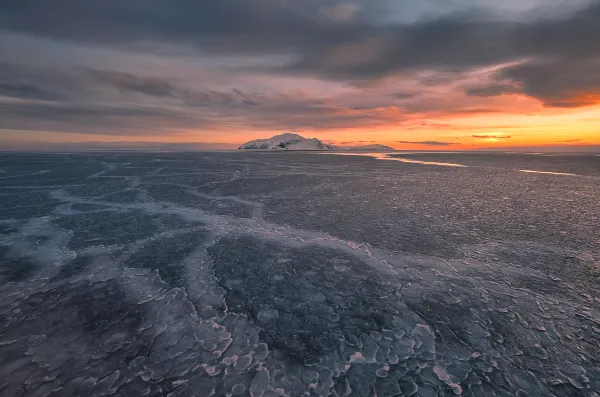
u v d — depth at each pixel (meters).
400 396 4.25
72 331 5.65
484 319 6.08
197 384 4.45
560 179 29.09
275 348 5.24
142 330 5.70
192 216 13.99
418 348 5.25
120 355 5.04
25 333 5.59
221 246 10.16
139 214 14.33
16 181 25.77
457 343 5.37
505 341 5.41
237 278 7.87
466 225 12.52
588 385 4.44
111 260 8.95
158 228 12.10
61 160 60.44
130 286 7.39
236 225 12.56
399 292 7.18
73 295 6.96
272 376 4.61
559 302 6.68
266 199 18.16
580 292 7.10
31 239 10.69
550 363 4.88
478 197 18.89
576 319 6.05
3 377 4.56
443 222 12.98
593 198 18.55
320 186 23.75
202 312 6.32
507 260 8.95
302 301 6.78
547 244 10.20
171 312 6.30
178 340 5.43
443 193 20.39
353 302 6.74
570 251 9.58
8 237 10.88
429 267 8.52
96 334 5.57
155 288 7.32
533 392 4.33
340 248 9.97
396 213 14.62
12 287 7.31
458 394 4.29
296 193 20.31
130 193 19.98
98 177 29.22
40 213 14.42
